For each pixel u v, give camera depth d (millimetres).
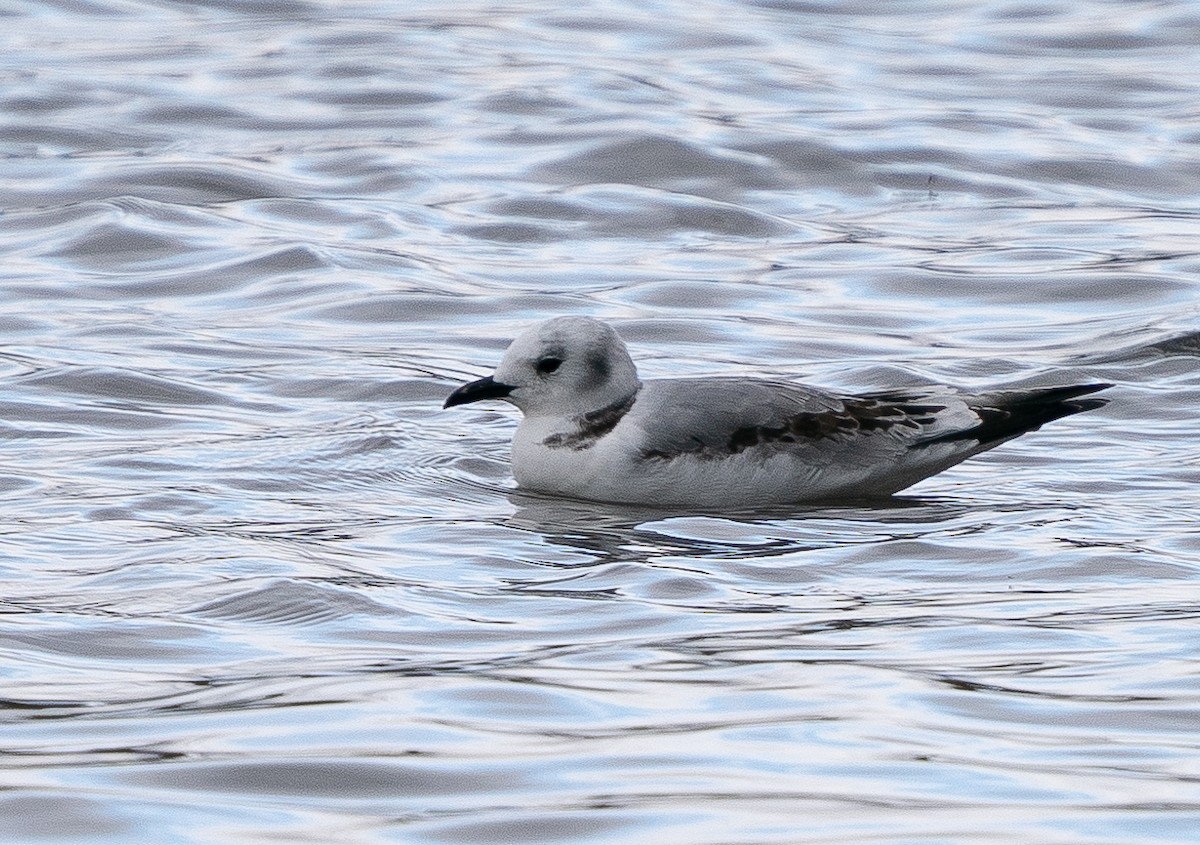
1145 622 10891
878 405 14828
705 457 14414
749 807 8000
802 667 10039
